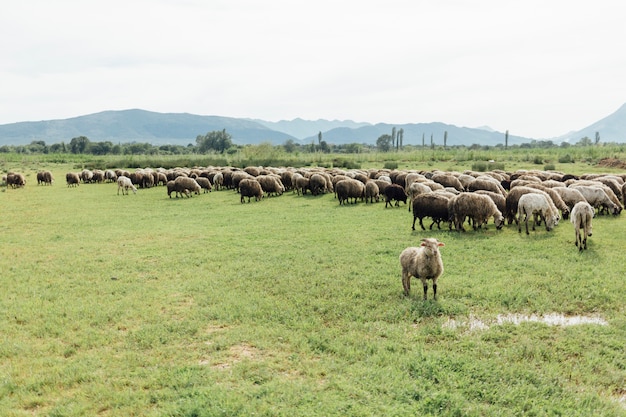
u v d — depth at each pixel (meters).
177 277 12.46
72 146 156.75
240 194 32.41
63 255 15.30
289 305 9.98
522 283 10.84
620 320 8.50
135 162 66.19
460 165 59.00
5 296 10.92
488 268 12.21
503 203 18.73
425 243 9.42
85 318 9.41
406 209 23.88
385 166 56.12
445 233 16.91
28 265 13.98
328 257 14.10
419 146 164.38
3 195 35.75
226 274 12.56
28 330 8.86
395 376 6.64
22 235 19.16
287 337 8.30
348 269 12.67
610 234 15.92
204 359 7.57
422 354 7.31
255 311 9.61
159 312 9.76
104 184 46.41
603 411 5.68
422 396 6.09
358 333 8.35
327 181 33.38
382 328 8.60
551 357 7.23
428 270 9.61
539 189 19.08
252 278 12.12
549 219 16.53
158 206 28.64
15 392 6.47
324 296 10.55
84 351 7.93
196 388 6.37
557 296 9.88
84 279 12.40
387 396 6.14
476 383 6.41
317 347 7.88
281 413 5.71
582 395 6.09
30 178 52.69
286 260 13.95
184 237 18.17
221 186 39.97
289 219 21.91
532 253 13.57
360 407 5.80
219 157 69.88
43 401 6.27
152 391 6.42
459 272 11.96
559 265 12.13
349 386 6.36
